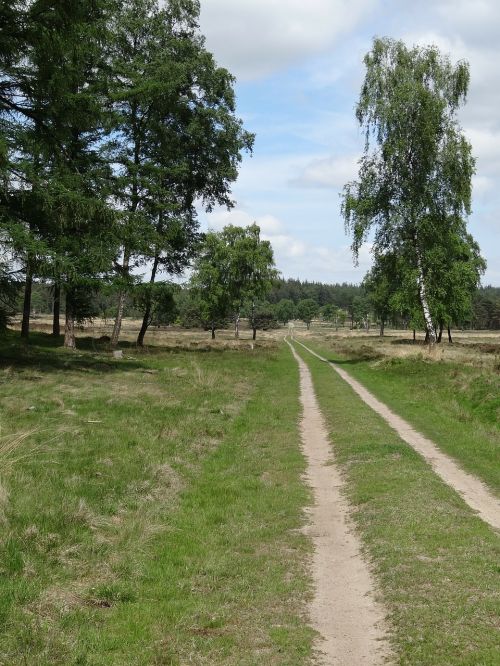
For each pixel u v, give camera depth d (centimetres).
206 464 1138
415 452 1251
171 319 4081
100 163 2658
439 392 2109
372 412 1759
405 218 3094
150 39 3128
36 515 730
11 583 572
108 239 2236
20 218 2020
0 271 2039
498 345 4962
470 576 614
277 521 835
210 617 544
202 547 727
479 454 1268
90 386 1873
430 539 729
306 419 1670
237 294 6075
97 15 2148
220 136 3447
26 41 1808
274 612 559
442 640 489
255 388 2255
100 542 692
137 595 588
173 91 3100
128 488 914
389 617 543
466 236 5212
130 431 1289
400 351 3488
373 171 3197
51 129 2053
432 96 3041
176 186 3538
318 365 3394
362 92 3241
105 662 467
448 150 3061
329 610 565
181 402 1731
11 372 1989
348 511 889
